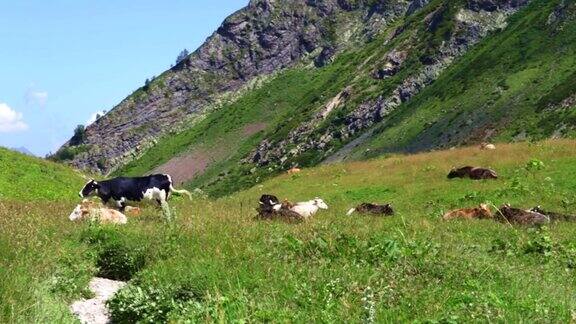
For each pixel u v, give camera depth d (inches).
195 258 487.2
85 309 452.4
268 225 703.7
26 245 509.7
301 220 892.6
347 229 612.7
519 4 7869.1
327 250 497.4
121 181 1079.0
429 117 5880.9
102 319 433.7
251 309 355.6
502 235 716.0
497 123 4879.4
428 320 308.3
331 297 367.9
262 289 399.2
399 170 1553.9
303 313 343.6
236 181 7785.4
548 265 528.7
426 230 711.1
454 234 717.3
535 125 4456.2
